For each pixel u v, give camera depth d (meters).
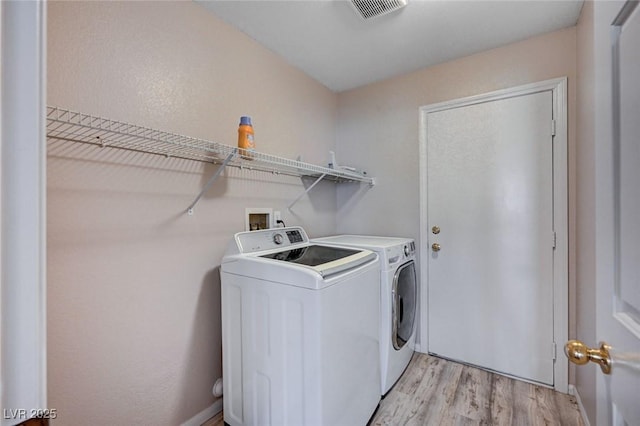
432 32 1.81
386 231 2.48
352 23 1.72
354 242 2.01
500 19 1.68
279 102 2.06
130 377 1.26
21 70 0.34
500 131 1.99
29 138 0.35
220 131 1.64
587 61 1.50
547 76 1.83
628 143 0.52
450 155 2.19
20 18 0.34
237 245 1.52
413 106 2.34
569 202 1.76
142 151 1.30
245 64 1.81
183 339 1.46
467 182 2.12
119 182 1.22
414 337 2.26
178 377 1.44
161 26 1.37
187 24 1.49
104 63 1.17
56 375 1.05
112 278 1.20
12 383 0.34
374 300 1.59
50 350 1.04
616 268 0.56
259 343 1.32
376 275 1.62
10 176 0.34
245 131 1.50
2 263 0.33
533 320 1.89
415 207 2.34
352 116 2.66
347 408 1.31
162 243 1.38
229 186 1.70
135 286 1.28
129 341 1.26
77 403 1.10
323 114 2.54
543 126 1.85
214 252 1.61
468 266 2.12
